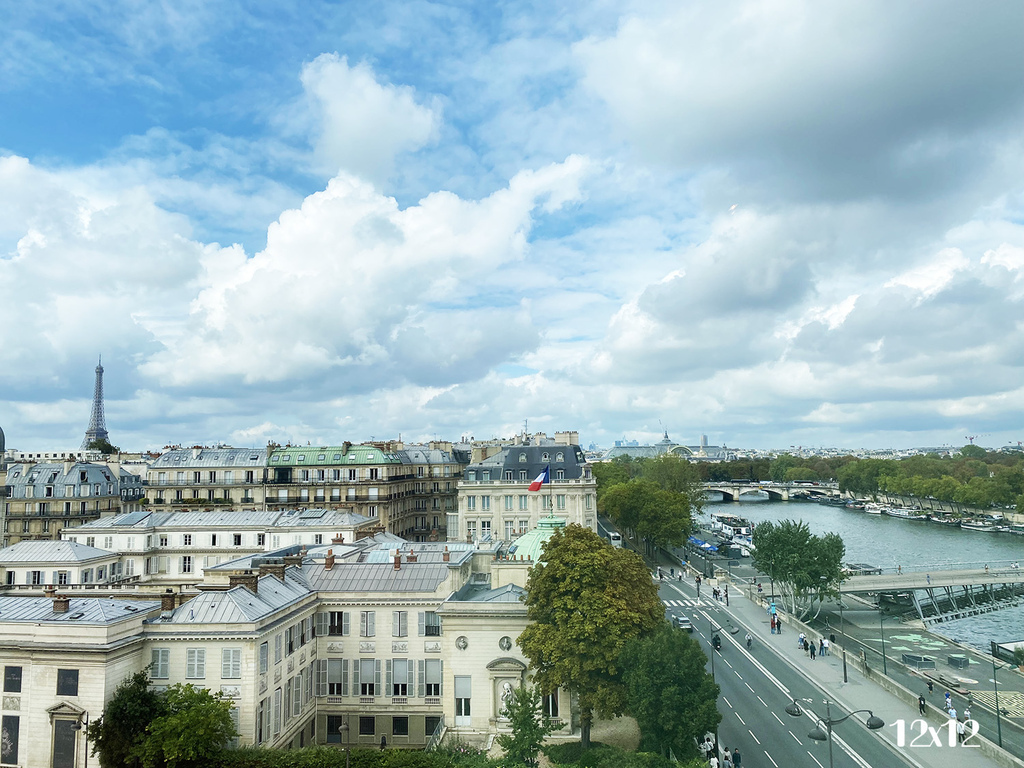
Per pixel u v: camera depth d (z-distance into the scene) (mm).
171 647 69500
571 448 175625
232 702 67938
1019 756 75250
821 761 73562
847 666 104875
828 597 148750
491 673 77125
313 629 82938
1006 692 99938
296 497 180000
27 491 179250
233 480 183625
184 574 134875
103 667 64562
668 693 65938
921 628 140500
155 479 185875
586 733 72312
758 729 81688
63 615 68625
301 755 64438
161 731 61531
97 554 125562
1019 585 177000
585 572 72625
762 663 105938
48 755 64562
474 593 84562
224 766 63500
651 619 74938
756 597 145000
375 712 81562
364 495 178625
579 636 70375
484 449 196625
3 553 122250
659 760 62969
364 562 90750
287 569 86562
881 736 79625
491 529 167750
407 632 82250
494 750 72438
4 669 66312
